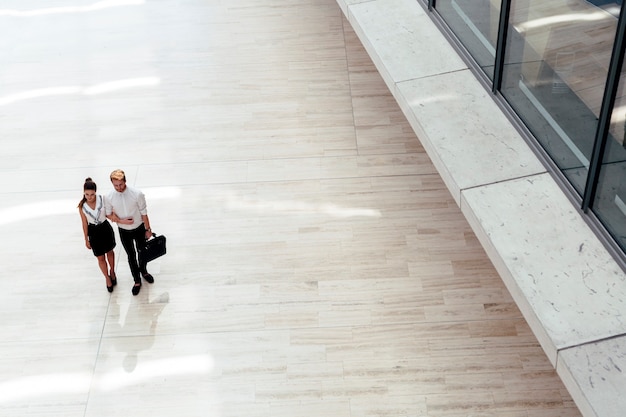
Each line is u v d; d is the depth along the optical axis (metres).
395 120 9.22
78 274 7.50
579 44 5.06
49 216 8.13
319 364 6.56
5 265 7.62
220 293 7.23
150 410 6.30
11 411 6.34
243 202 8.17
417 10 8.06
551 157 5.94
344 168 8.55
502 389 6.27
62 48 10.84
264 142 8.98
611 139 4.94
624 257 5.15
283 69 10.22
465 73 7.05
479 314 6.88
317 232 7.79
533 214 5.61
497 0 6.21
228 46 10.73
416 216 7.91
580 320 4.84
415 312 6.94
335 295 7.14
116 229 7.94
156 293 7.25
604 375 4.50
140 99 9.76
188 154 8.85
